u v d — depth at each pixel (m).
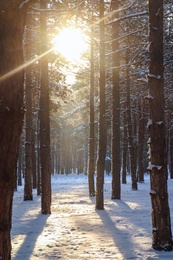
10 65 3.46
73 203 15.34
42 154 12.10
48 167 12.05
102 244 7.01
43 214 11.70
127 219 10.21
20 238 7.71
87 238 7.61
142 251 6.41
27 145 18.09
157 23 7.04
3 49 3.45
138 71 18.30
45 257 6.05
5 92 3.41
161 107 6.84
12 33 3.50
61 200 16.67
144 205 13.88
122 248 6.66
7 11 3.47
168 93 18.80
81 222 9.78
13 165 3.53
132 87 24.50
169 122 29.59
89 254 6.22
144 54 15.09
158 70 6.94
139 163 30.73
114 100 16.66
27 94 18.45
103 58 13.04
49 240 7.45
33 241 7.38
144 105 28.09
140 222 9.64
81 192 22.05
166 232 6.55
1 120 3.38
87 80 22.98
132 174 22.58
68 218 10.60
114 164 16.56
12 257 6.07
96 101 24.05
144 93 21.89
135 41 16.88
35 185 28.31
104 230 8.53
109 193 20.48
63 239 7.53
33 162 28.58
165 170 6.73
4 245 3.52
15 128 3.48
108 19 14.61
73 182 38.84
